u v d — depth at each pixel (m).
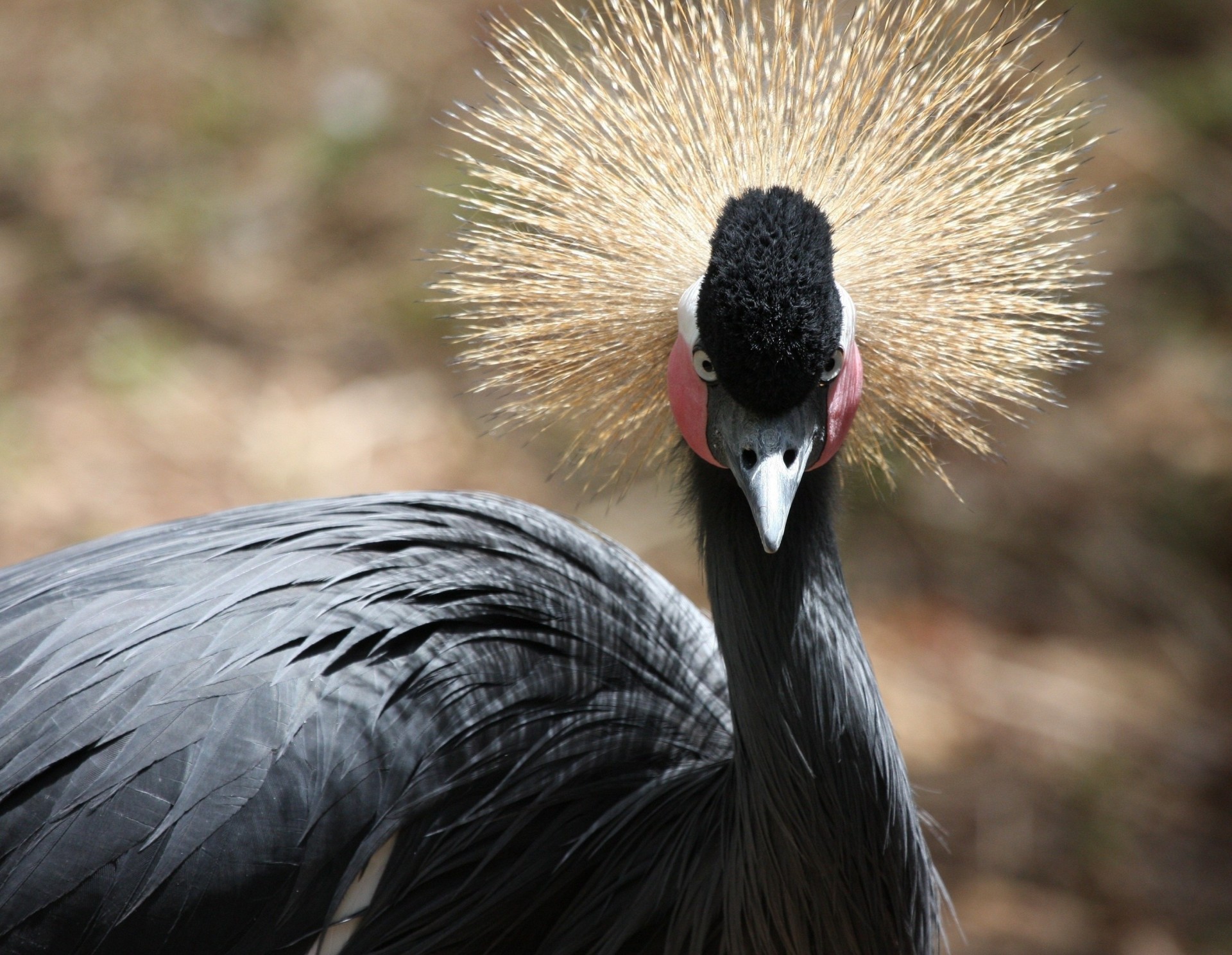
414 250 8.81
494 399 8.02
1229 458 7.93
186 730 3.12
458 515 3.70
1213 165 9.59
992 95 3.46
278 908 3.13
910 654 6.94
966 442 3.49
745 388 2.93
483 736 3.37
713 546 3.26
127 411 7.70
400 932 3.32
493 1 10.68
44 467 7.30
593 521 7.41
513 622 3.52
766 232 2.91
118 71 9.88
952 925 5.77
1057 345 3.47
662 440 3.61
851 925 3.26
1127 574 7.40
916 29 3.39
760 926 3.25
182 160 9.35
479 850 3.37
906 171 3.40
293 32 10.27
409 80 9.98
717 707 3.78
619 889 3.45
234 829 3.09
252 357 8.15
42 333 8.12
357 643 3.28
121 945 3.05
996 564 7.42
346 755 3.18
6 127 9.45
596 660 3.60
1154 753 6.55
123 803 3.07
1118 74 10.20
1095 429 8.13
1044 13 10.46
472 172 3.64
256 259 8.79
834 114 3.35
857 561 7.40
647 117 3.47
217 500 7.27
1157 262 9.03
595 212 3.45
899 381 3.42
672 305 3.37
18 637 3.25
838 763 3.18
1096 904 5.91
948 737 6.55
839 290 3.03
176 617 3.25
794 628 3.18
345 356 8.23
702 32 3.56
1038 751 6.53
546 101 3.57
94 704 3.13
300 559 3.41
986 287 3.40
